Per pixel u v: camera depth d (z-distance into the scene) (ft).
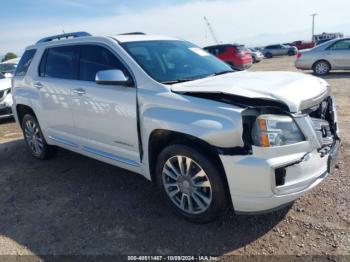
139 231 10.52
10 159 18.28
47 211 12.17
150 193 12.92
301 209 10.92
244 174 8.98
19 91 17.39
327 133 10.82
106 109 12.37
